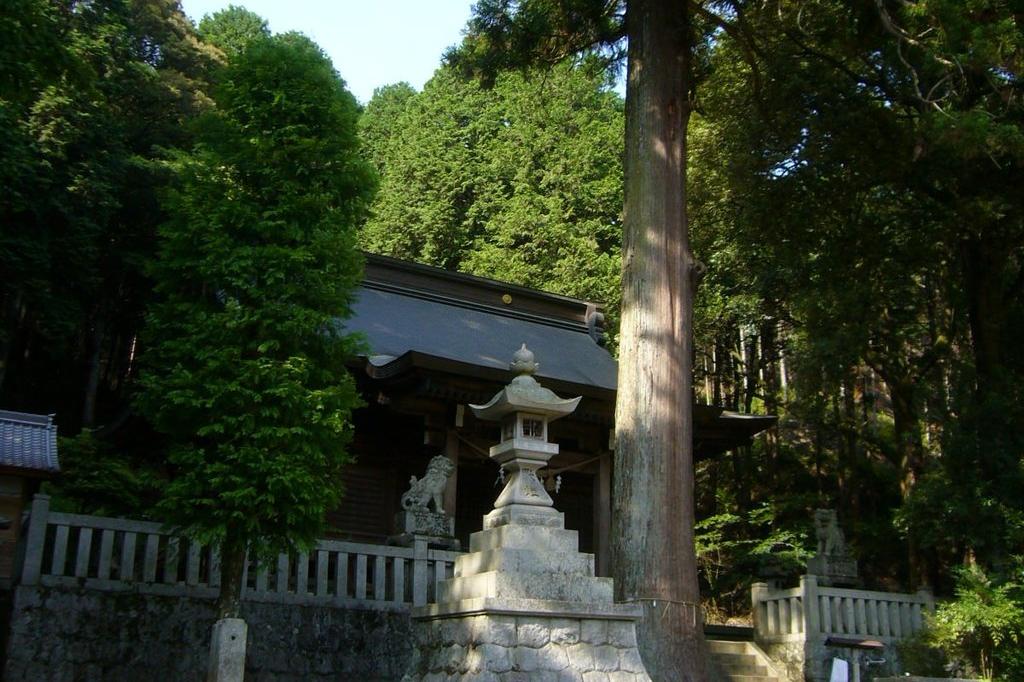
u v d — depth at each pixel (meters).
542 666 6.49
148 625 8.79
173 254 8.83
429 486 11.64
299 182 8.99
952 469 13.68
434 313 17.16
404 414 14.11
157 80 25.38
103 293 24.27
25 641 8.16
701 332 22.77
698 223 18.64
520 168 28.42
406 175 30.11
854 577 13.39
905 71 13.48
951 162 14.12
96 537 10.02
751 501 22.83
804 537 19.61
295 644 9.48
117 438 15.60
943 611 12.17
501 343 16.61
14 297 21.67
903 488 17.72
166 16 28.48
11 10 7.97
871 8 12.29
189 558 9.21
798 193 16.28
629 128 11.32
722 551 21.44
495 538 7.02
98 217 21.94
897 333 18.61
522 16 12.56
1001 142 10.91
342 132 9.23
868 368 23.41
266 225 8.57
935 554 17.11
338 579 10.01
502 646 6.41
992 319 15.57
